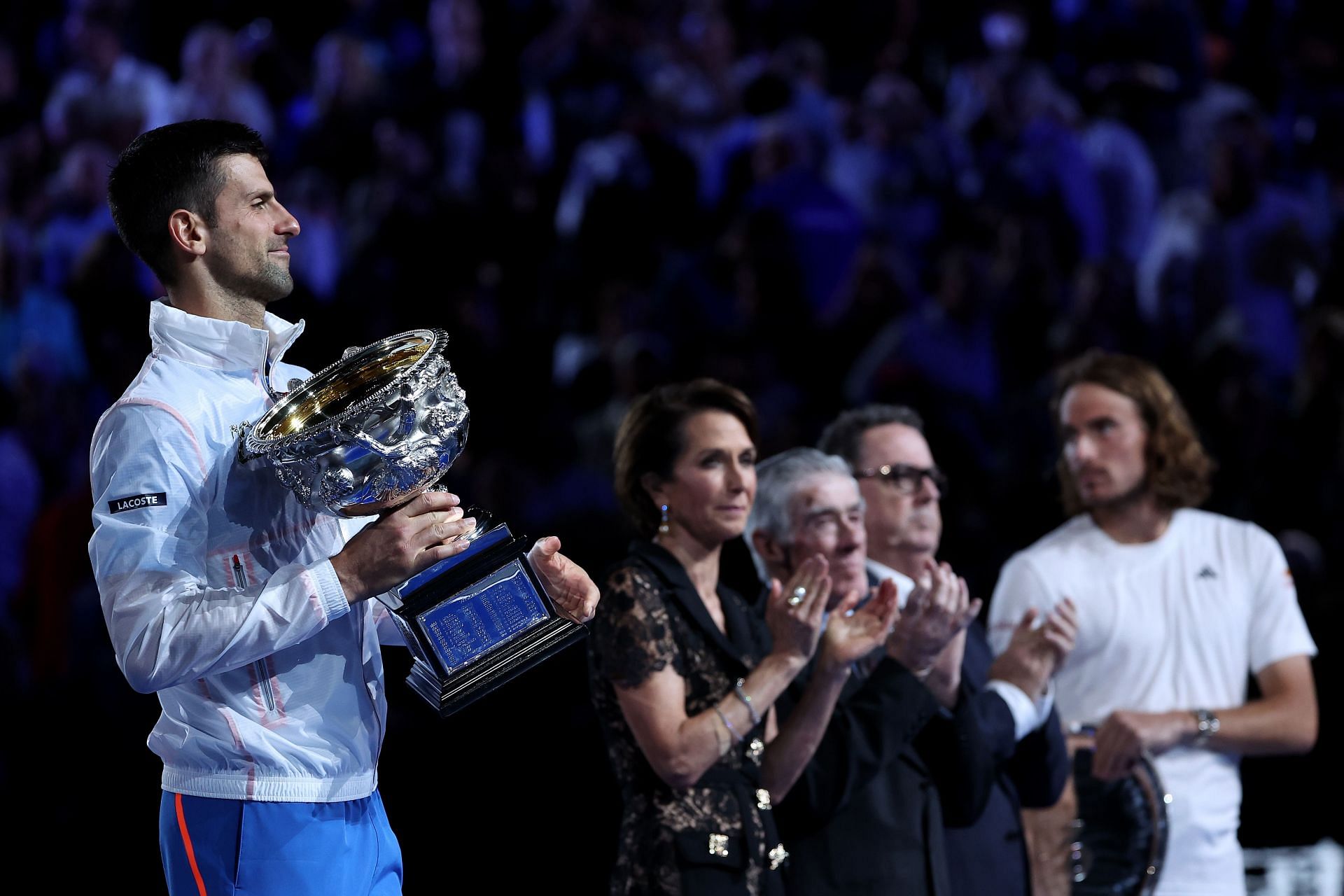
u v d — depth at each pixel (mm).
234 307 7984
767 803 9828
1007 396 27031
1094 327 27859
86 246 25844
